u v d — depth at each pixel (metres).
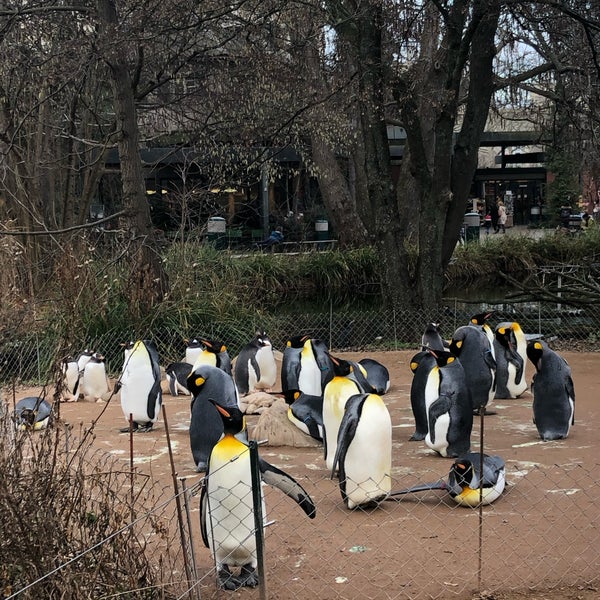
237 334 15.02
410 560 5.28
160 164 26.17
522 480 6.88
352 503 6.13
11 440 4.75
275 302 20.12
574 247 23.97
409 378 12.24
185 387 11.22
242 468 4.69
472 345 9.28
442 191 15.89
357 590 4.87
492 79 16.50
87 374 10.98
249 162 25.50
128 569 4.27
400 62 17.33
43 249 16.06
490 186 44.38
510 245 24.44
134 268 14.55
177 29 15.58
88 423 9.51
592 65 16.70
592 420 9.18
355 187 27.03
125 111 15.46
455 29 14.92
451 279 23.31
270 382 11.21
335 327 16.06
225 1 16.28
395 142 32.72
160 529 4.60
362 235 25.17
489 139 36.72
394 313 15.38
